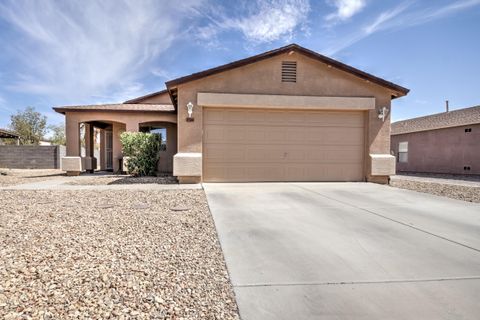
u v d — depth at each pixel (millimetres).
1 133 22344
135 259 3547
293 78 10602
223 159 10625
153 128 16891
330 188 9391
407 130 23188
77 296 2664
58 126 40375
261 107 10586
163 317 2410
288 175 10898
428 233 4758
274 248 4055
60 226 4852
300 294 2855
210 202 7020
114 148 16438
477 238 4531
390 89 10883
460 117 19938
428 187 10305
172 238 4363
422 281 3137
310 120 10961
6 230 4586
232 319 2432
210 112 10562
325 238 4484
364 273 3314
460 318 2469
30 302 2545
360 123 11156
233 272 3299
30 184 10289
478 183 12430
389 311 2572
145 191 8609
